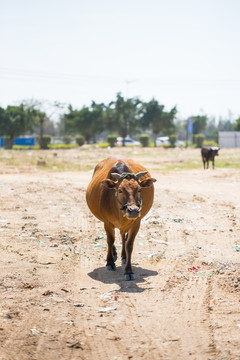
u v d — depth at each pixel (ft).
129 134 289.74
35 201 51.49
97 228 38.73
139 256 30.53
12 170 92.43
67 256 30.53
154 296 22.85
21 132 257.14
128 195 23.71
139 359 16.16
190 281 25.07
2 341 17.47
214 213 45.19
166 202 51.67
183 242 34.06
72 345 17.24
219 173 88.79
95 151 189.26
